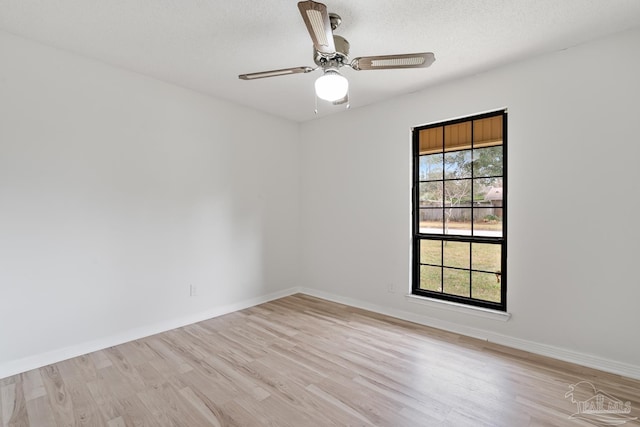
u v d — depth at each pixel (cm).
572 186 237
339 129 395
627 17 199
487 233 287
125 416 179
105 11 196
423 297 321
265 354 254
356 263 379
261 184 395
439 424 172
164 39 229
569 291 239
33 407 186
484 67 270
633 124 213
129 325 280
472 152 295
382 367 232
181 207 317
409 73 280
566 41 228
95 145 261
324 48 178
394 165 342
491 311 275
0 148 218
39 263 234
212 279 344
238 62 265
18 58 225
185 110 320
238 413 182
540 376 218
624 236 218
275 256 413
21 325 226
